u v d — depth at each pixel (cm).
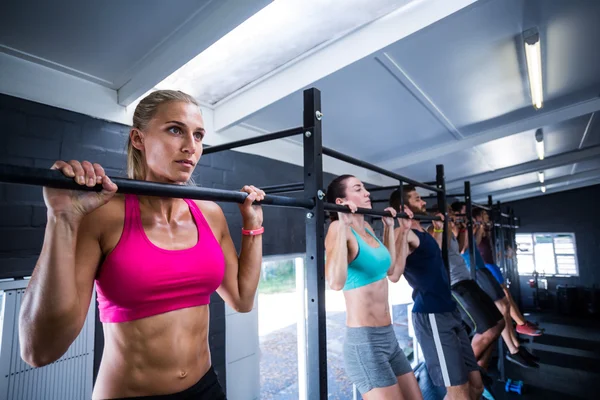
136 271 67
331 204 113
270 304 627
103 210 68
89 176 55
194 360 77
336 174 357
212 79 196
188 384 75
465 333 211
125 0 122
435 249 205
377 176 430
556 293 748
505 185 653
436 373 193
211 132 220
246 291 96
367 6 163
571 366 382
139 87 159
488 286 342
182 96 78
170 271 71
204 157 215
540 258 788
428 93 258
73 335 61
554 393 314
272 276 654
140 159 80
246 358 233
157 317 71
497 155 461
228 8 133
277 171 273
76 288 59
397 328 492
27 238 136
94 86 161
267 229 258
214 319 213
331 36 180
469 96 276
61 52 140
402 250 184
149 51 149
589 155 483
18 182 49
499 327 254
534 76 229
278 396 324
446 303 199
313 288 103
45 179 51
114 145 167
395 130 318
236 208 232
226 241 98
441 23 163
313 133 105
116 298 67
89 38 135
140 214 73
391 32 170
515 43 210
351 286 163
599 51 235
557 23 195
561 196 783
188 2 129
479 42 203
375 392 151
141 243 69
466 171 510
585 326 596
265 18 157
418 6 165
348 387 345
